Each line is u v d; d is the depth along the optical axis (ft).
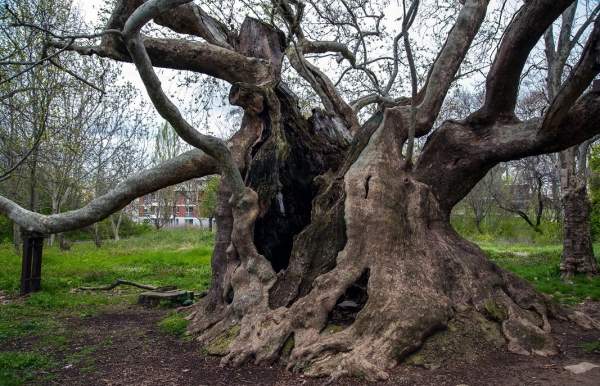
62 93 58.90
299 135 32.32
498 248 99.91
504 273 27.07
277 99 32.07
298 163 31.81
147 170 30.94
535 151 27.04
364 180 26.35
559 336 24.07
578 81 22.62
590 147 84.89
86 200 115.65
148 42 31.71
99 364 23.20
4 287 49.88
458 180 29.27
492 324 22.98
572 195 51.85
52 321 33.50
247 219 27.94
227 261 29.30
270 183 30.42
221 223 31.07
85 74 61.05
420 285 23.32
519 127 27.61
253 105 32.48
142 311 37.09
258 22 35.45
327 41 42.45
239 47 35.65
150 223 189.57
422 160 30.04
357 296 25.40
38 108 57.26
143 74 20.48
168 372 21.74
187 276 59.06
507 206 141.69
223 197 31.32
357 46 46.37
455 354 20.70
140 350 25.34
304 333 22.49
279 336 22.50
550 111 24.76
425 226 26.73
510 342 21.84
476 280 24.93
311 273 25.72
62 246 104.12
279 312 24.16
